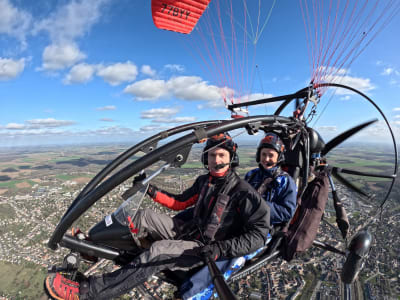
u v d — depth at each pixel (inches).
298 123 104.9
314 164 129.0
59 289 71.4
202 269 82.0
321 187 120.9
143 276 76.1
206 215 88.0
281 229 108.5
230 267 86.7
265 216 82.4
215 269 65.7
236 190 85.2
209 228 82.0
